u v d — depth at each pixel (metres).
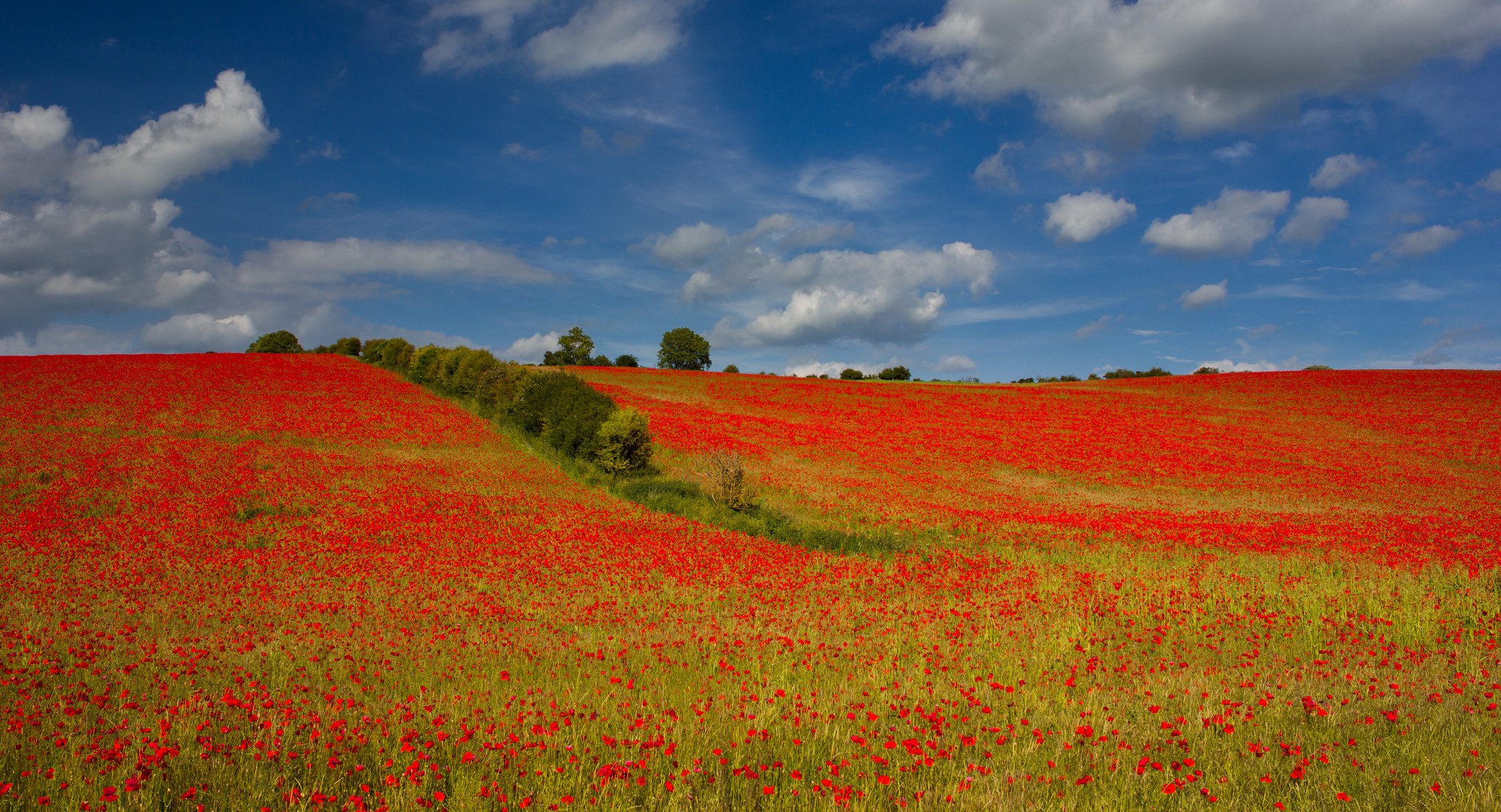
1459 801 5.31
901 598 17.14
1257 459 47.97
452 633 13.29
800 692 9.08
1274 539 25.62
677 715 7.62
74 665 10.16
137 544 20.22
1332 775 5.98
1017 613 14.30
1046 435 55.50
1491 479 43.12
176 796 5.38
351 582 17.81
